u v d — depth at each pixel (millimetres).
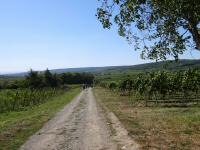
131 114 30688
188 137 17031
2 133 19266
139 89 50469
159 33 15398
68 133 19297
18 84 82312
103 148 14711
